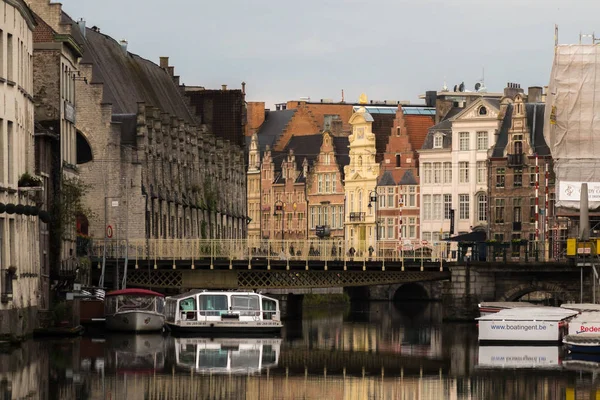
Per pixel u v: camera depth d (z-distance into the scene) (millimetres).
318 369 86000
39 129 112750
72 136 133375
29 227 96625
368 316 158750
